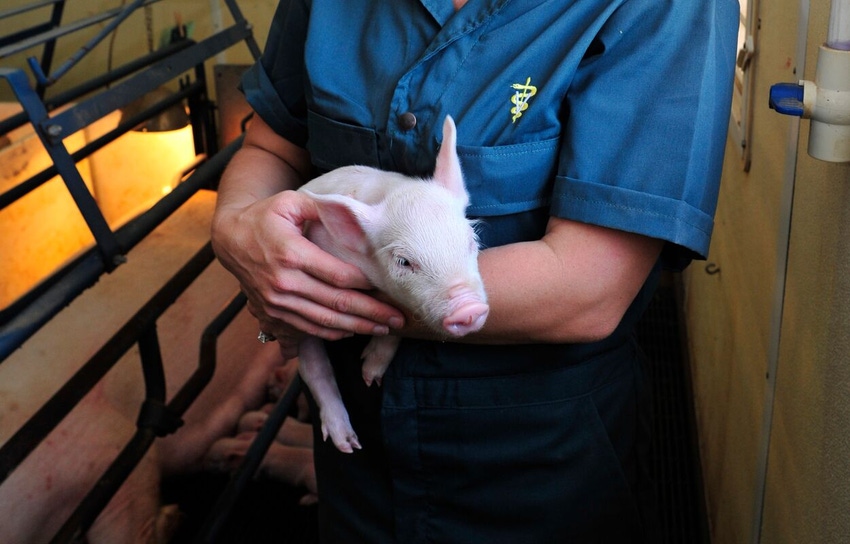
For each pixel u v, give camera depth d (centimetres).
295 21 125
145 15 327
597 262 98
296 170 133
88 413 183
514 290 98
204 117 307
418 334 106
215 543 198
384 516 124
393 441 115
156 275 240
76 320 214
